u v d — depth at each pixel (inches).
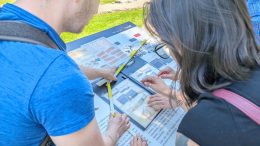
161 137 49.8
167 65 64.9
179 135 32.3
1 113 29.9
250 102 30.1
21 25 30.4
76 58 63.6
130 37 72.5
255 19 68.9
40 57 29.6
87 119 31.8
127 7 137.1
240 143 29.4
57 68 29.4
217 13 31.1
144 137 49.3
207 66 32.7
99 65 62.3
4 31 30.0
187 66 33.3
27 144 32.6
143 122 51.7
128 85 58.6
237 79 31.7
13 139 31.4
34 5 31.8
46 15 32.1
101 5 136.9
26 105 29.2
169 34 32.7
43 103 29.0
